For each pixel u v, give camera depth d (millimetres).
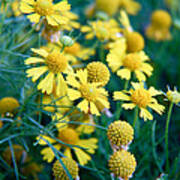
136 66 274
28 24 274
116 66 274
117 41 288
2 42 274
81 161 247
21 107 249
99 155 267
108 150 262
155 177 279
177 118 317
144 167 269
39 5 237
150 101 241
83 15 355
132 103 241
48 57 235
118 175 226
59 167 230
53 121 232
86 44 321
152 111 276
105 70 239
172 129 314
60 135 255
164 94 244
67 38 240
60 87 233
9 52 251
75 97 228
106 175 262
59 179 230
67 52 284
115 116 276
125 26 307
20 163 257
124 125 231
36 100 260
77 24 288
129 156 228
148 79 343
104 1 356
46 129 237
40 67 234
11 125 250
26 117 244
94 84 234
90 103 230
